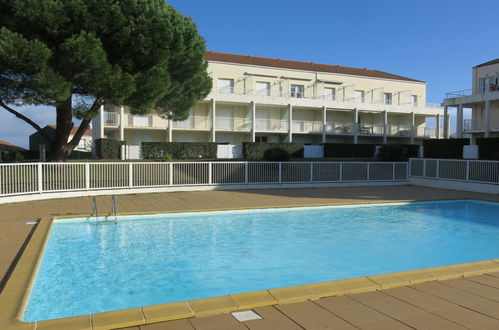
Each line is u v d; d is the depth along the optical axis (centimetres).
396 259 652
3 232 721
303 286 405
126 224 906
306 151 3050
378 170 1778
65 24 1163
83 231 833
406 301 374
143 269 587
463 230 891
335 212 1115
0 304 365
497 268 480
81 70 1177
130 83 1197
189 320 330
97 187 1312
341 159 2870
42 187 1191
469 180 1559
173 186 1444
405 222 984
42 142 4119
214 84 3212
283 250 705
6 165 1102
